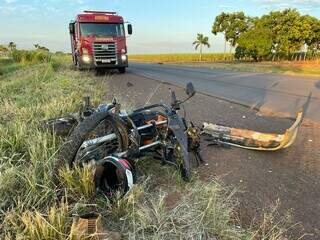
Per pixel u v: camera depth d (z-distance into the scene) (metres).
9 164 4.20
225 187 4.17
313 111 8.98
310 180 4.46
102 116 3.97
